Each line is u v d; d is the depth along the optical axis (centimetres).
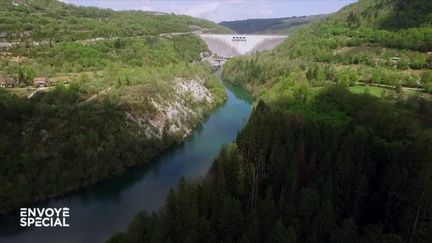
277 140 8269
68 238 7475
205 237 5959
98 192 9294
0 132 9800
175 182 9738
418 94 12175
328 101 11869
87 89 12731
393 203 6431
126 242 6450
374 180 7488
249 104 17400
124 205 8688
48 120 10506
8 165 9088
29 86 12912
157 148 11462
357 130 8706
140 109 12131
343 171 7112
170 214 6488
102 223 7975
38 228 7812
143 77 14388
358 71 15762
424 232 5566
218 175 7606
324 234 6047
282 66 18462
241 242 5550
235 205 6256
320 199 6488
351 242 5675
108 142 10400
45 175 9150
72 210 8500
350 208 6919
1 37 18025
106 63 16525
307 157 8181
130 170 10425
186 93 15400
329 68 16288
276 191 7538
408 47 18200
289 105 12069
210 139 12775
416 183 6266
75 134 10219
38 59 15675
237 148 8594
